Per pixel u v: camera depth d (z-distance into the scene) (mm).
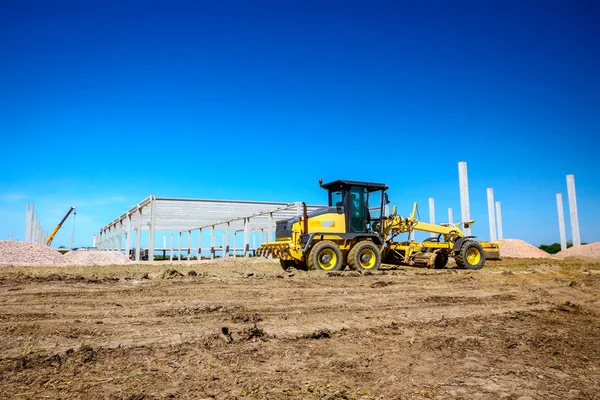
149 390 3182
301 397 3102
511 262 16922
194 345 4336
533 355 4242
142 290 7578
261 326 5238
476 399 3139
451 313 6238
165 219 22969
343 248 12477
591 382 3520
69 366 3674
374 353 4227
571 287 9023
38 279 8891
